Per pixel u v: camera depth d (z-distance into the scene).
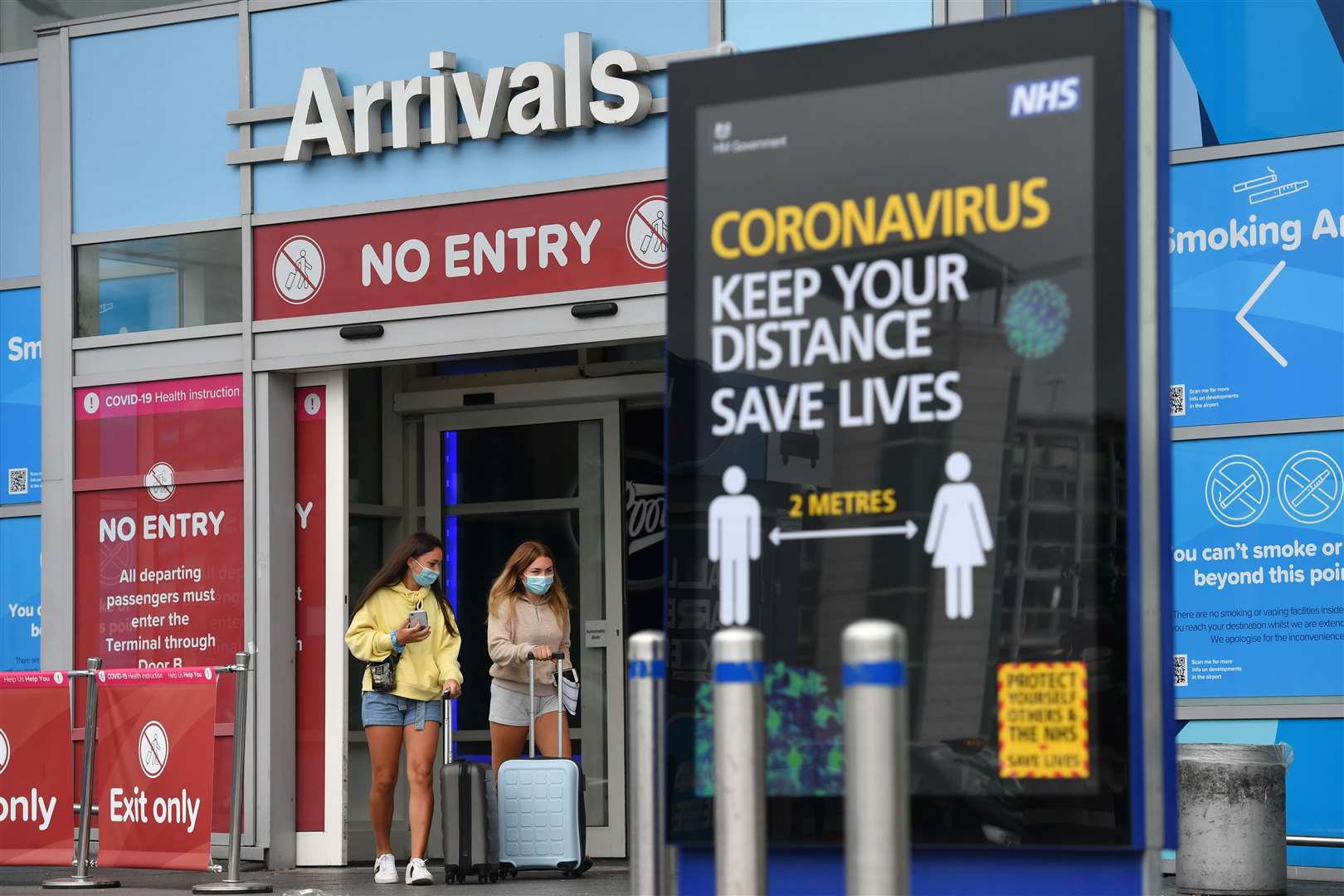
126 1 13.89
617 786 13.01
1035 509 5.21
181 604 12.55
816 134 5.54
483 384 13.61
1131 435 5.12
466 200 12.01
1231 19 10.71
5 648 14.01
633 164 11.62
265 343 12.49
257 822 12.12
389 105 12.27
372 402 13.78
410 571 11.16
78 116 13.22
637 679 5.43
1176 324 10.75
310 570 12.42
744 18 11.49
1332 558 10.32
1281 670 10.38
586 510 13.34
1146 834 5.05
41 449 13.80
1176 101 10.82
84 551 12.89
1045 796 5.15
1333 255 10.42
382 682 10.97
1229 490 10.56
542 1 11.97
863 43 5.50
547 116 11.71
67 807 10.52
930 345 5.38
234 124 12.71
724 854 4.55
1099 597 5.13
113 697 10.44
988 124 5.34
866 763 4.14
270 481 12.37
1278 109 10.59
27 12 14.19
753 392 5.57
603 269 11.65
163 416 12.75
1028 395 5.25
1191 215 10.75
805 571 5.47
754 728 4.57
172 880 11.38
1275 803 9.40
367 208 12.27
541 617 11.88
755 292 5.58
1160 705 5.09
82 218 13.16
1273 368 10.52
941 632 5.30
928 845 5.25
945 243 5.37
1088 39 5.23
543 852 11.04
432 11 12.25
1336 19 10.49
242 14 12.75
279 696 12.24
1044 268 5.24
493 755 11.85
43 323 13.15
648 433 13.38
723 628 5.55
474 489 13.68
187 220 12.83
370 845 12.93
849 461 5.45
